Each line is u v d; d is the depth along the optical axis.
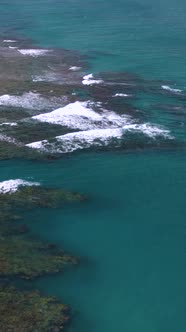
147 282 45.03
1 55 98.88
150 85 82.81
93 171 60.44
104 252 48.41
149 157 63.12
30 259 46.31
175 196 56.44
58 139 65.31
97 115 71.31
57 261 46.47
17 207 53.91
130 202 55.50
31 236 49.97
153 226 51.97
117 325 40.88
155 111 73.50
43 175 59.38
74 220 52.69
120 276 45.53
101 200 55.72
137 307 42.53
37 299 41.81
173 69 90.56
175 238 50.38
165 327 41.00
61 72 89.19
